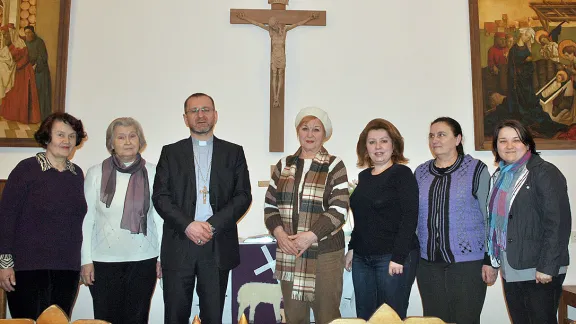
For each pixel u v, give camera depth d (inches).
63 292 87.8
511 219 83.2
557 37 137.4
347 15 139.6
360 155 98.7
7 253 84.3
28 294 84.5
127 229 91.1
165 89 135.0
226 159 95.1
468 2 140.0
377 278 88.4
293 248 87.3
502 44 137.3
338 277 90.7
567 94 136.0
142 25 135.9
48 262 85.5
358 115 137.3
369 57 138.8
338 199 90.5
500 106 135.9
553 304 80.9
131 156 95.1
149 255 93.3
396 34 139.8
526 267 81.4
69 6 132.9
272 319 114.2
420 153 137.2
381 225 88.7
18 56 130.6
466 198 88.8
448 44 140.2
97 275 90.2
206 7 137.7
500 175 87.4
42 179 87.8
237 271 115.3
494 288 134.8
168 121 134.5
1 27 130.6
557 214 79.5
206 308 89.3
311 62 137.9
